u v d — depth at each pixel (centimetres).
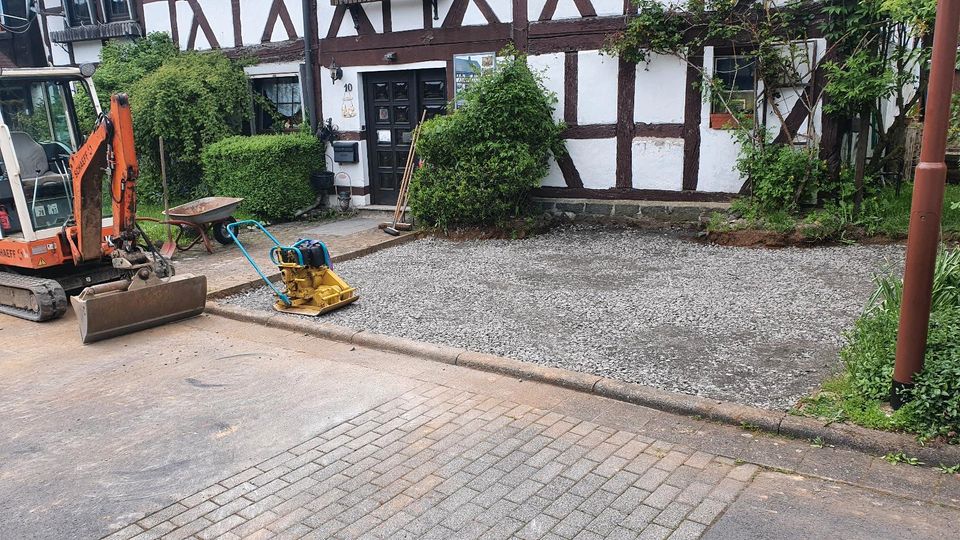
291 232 969
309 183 1083
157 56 1183
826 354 468
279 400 442
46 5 1340
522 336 529
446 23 972
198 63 1126
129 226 596
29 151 652
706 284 649
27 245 622
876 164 815
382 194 1096
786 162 778
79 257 645
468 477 342
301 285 616
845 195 773
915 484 320
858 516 299
